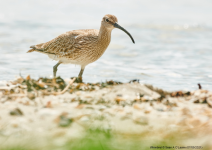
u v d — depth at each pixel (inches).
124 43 849.5
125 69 625.0
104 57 719.7
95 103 359.9
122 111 338.0
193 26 1078.4
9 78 535.2
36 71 590.6
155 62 680.4
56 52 510.0
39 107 341.4
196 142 263.7
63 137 270.1
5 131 284.7
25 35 892.6
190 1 1488.7
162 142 262.4
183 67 639.1
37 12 1253.1
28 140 265.4
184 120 315.0
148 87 417.4
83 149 231.1
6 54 698.8
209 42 868.0
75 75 576.1
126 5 1411.2
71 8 1327.5
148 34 959.6
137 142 260.2
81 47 490.9
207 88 507.8
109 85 422.3
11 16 1163.9
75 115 320.8
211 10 1389.0
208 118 319.3
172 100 389.7
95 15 1255.5
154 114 337.1
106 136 264.8
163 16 1264.8
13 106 339.6
